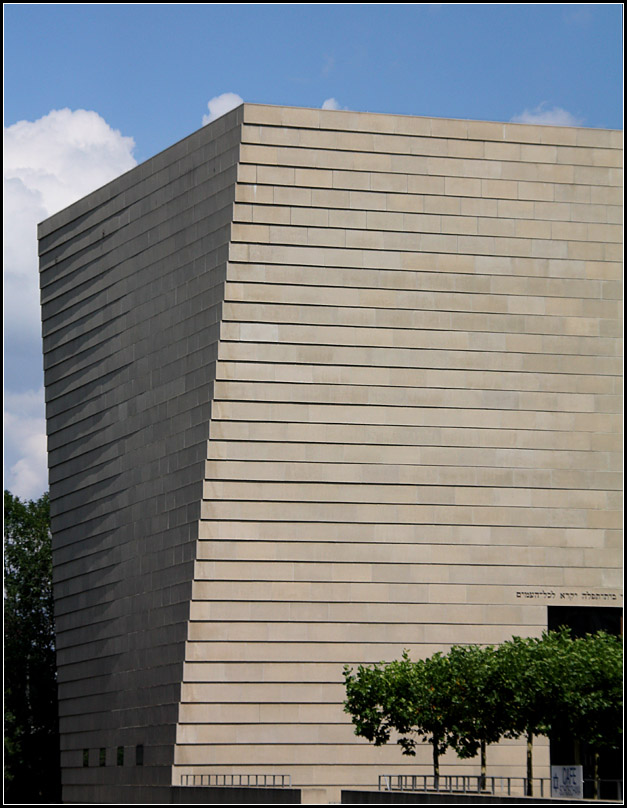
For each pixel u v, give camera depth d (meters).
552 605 57.81
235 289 56.91
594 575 58.38
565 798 41.88
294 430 57.00
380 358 57.66
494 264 58.88
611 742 43.94
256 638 56.38
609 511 58.88
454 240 58.66
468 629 57.22
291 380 57.03
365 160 58.28
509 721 45.22
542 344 58.97
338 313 57.50
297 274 57.34
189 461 57.88
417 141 58.81
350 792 46.16
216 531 56.44
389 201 58.28
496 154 59.44
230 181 57.41
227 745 55.88
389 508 57.34
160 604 59.19
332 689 56.44
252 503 56.69
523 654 45.69
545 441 58.62
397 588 57.06
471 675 46.06
